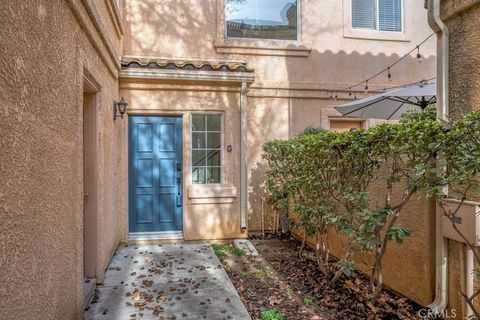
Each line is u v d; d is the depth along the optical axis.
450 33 3.27
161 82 6.19
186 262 5.18
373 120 7.72
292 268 4.96
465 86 3.11
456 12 3.15
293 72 7.41
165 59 6.32
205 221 6.38
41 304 2.15
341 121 7.78
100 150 4.25
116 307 3.65
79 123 3.10
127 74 5.92
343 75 7.62
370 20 7.84
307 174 4.82
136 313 3.52
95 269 4.20
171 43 6.94
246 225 6.52
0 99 1.65
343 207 4.43
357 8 7.80
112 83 5.33
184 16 7.00
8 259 1.71
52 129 2.39
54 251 2.41
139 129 6.37
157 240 6.27
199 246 6.08
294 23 7.58
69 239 2.80
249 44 7.20
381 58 7.79
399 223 3.76
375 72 7.75
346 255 3.94
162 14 6.91
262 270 4.88
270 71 7.32
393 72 7.84
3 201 1.67
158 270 4.79
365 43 7.73
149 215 6.43
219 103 6.44
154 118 6.40
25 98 1.93
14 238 1.78
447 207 3.10
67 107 2.76
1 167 1.65
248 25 7.43
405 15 7.87
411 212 3.60
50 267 2.32
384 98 5.61
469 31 3.07
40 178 2.15
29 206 1.98
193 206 6.36
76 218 3.00
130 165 6.34
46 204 2.26
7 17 1.72
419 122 2.77
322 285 4.25
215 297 3.92
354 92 7.61
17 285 1.81
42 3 2.20
